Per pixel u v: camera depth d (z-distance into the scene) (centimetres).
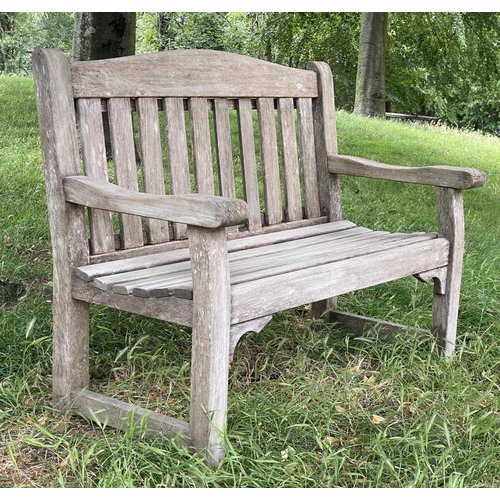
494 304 380
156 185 284
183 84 290
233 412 264
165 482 227
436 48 1698
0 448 246
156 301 239
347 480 234
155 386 288
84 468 225
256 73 317
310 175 342
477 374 311
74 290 262
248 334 331
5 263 390
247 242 300
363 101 1498
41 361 299
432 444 252
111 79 268
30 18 2081
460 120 2531
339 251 285
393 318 359
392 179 326
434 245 311
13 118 786
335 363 321
